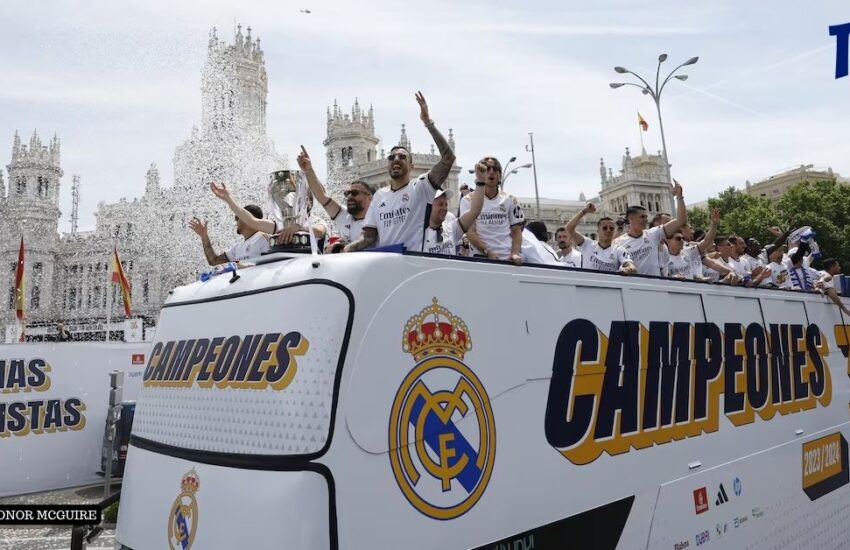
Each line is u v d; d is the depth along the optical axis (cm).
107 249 5981
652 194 9212
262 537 230
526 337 323
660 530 385
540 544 302
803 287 850
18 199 6581
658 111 2788
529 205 7400
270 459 240
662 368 420
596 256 609
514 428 303
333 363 239
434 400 268
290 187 367
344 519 225
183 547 273
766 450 524
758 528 490
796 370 604
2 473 805
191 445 290
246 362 273
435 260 288
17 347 841
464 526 267
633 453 378
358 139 7262
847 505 650
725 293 521
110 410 841
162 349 353
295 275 276
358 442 236
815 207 5253
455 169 6162
